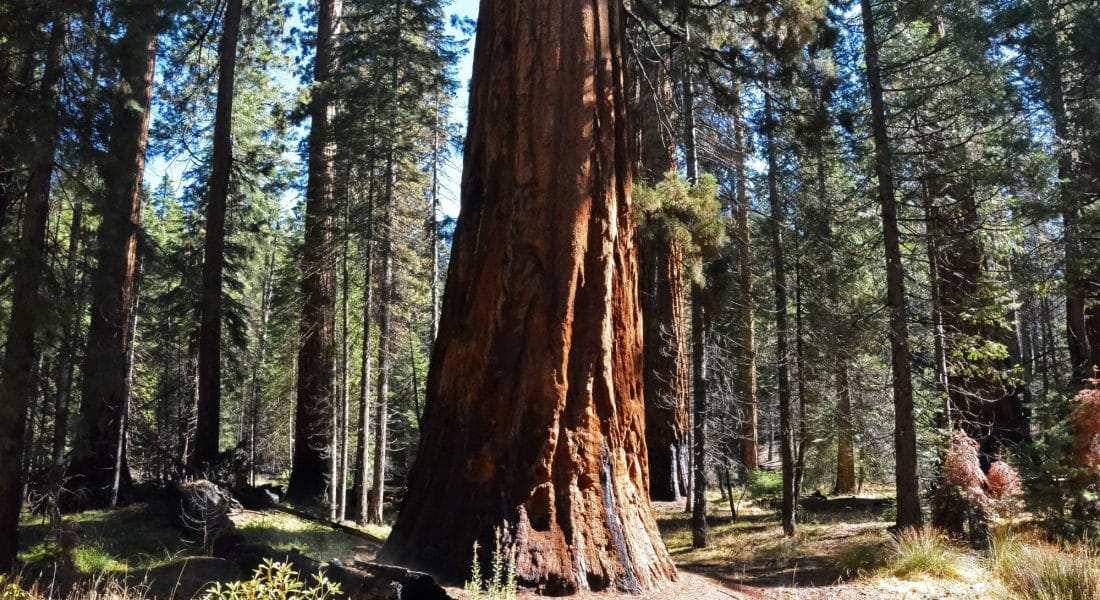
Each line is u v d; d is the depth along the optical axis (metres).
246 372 30.23
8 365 8.66
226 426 42.47
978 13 14.73
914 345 16.64
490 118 8.96
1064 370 21.44
